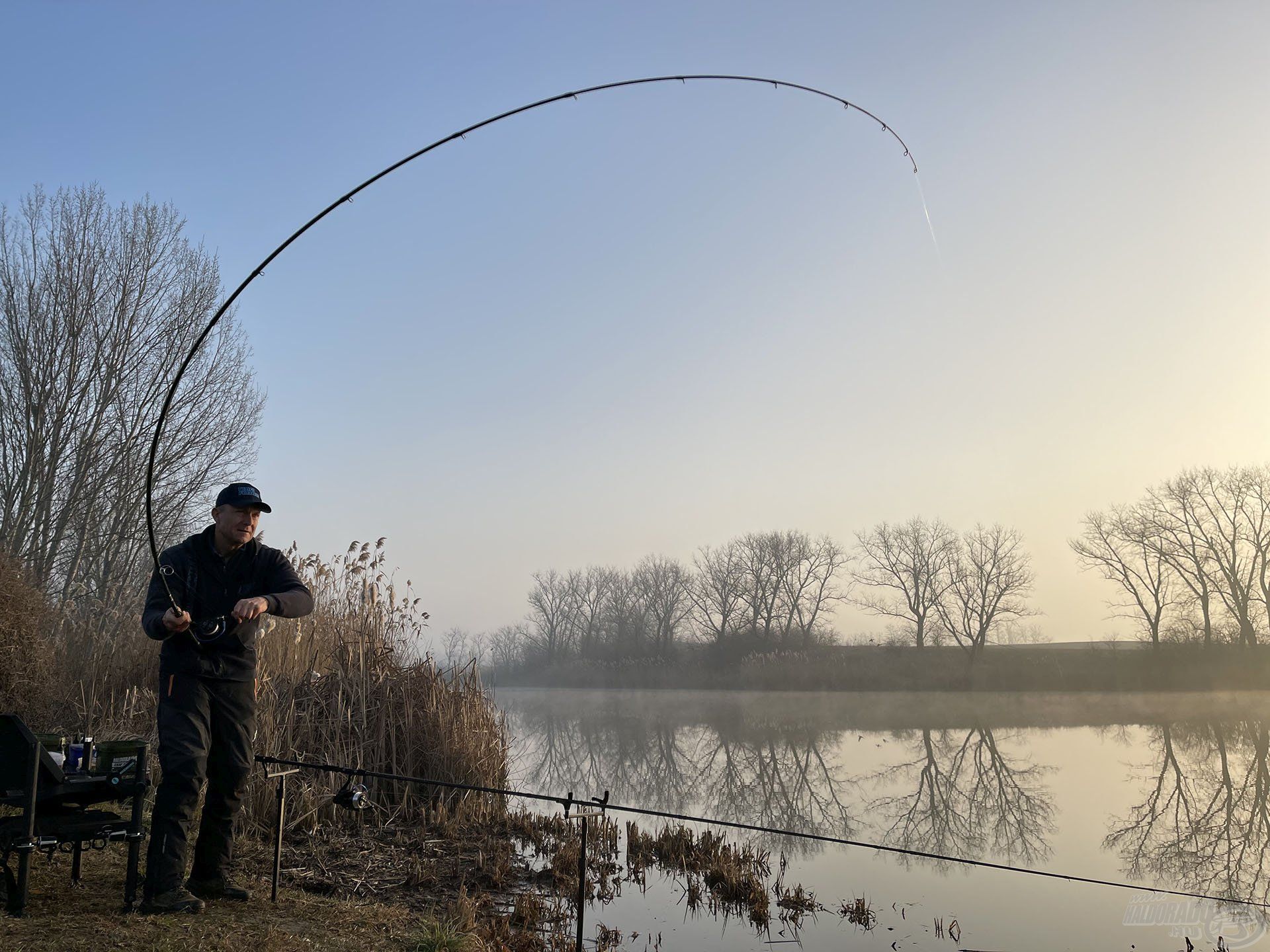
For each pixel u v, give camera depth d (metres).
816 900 7.52
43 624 9.66
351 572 10.16
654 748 20.14
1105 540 50.38
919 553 61.97
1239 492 46.66
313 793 7.58
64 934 3.72
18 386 20.16
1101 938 6.70
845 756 19.03
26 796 3.95
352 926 4.55
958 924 6.96
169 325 21.75
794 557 67.50
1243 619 46.06
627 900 7.06
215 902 4.52
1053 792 14.25
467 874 6.92
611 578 80.38
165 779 4.19
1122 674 47.75
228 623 4.40
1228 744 21.44
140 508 21.16
